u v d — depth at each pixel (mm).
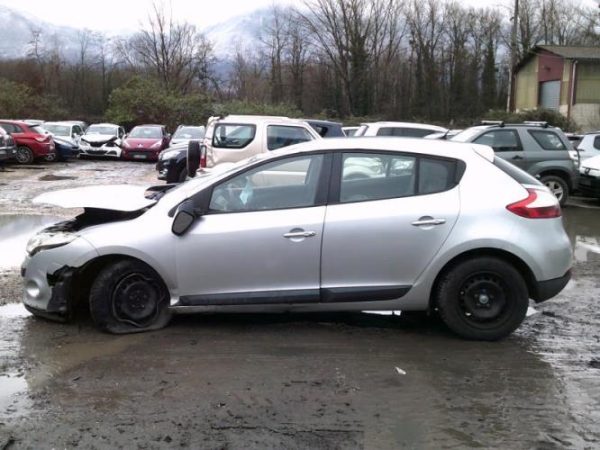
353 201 4965
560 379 4355
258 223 4910
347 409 3852
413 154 5039
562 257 5035
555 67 38688
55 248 5020
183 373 4332
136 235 4941
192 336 5027
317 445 3438
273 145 11195
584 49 39406
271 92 51312
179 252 4930
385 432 3588
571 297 6496
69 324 5297
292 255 4891
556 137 13133
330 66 49781
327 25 48812
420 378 4320
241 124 11258
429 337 5129
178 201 5082
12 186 15641
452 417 3773
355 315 5633
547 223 5016
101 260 5055
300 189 5023
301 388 4125
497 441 3506
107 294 5012
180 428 3596
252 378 4270
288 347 4836
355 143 5078
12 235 9180
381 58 50188
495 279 4984
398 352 4785
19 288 6359
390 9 49375
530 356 4777
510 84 38250
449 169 5035
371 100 50312
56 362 4508
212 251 4906
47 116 41688
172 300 5023
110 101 38438
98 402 3900
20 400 3922
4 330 5156
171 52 49812
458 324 5020
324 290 4926
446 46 52812
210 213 4992
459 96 52844
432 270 4910
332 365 4508
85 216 5453
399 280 4941
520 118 33688
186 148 14570
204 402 3912
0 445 3389
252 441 3467
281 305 4957
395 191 4992
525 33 52875
